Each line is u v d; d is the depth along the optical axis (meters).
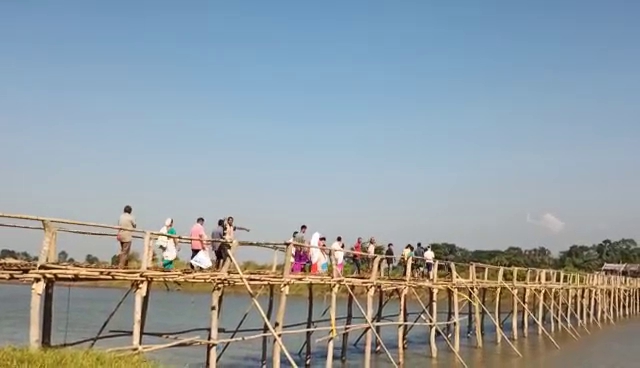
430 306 35.91
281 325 22.25
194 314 54.06
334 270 25.11
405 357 33.03
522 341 42.16
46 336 17.59
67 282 18.94
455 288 34.28
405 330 36.09
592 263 108.75
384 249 34.59
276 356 21.61
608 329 54.12
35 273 15.04
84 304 62.41
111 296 77.94
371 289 27.19
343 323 48.75
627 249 122.12
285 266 22.41
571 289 53.38
